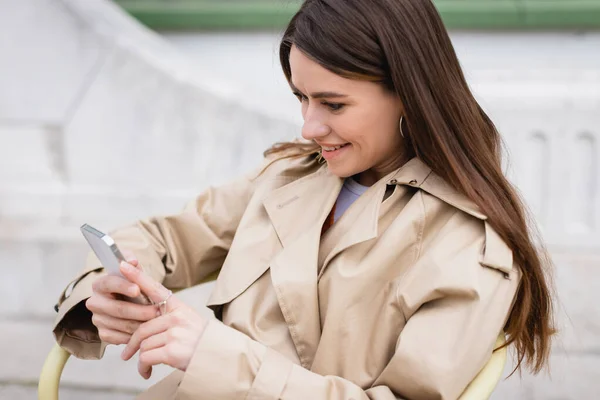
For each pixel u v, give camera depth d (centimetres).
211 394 107
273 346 126
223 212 151
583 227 277
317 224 130
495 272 114
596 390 225
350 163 123
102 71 307
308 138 121
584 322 251
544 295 122
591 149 277
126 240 146
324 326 120
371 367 118
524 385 228
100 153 309
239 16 359
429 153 121
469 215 121
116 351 260
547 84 283
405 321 117
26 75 308
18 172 310
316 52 113
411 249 120
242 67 363
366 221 123
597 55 336
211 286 277
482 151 122
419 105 117
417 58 116
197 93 305
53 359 137
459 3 339
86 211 302
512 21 337
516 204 122
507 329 122
